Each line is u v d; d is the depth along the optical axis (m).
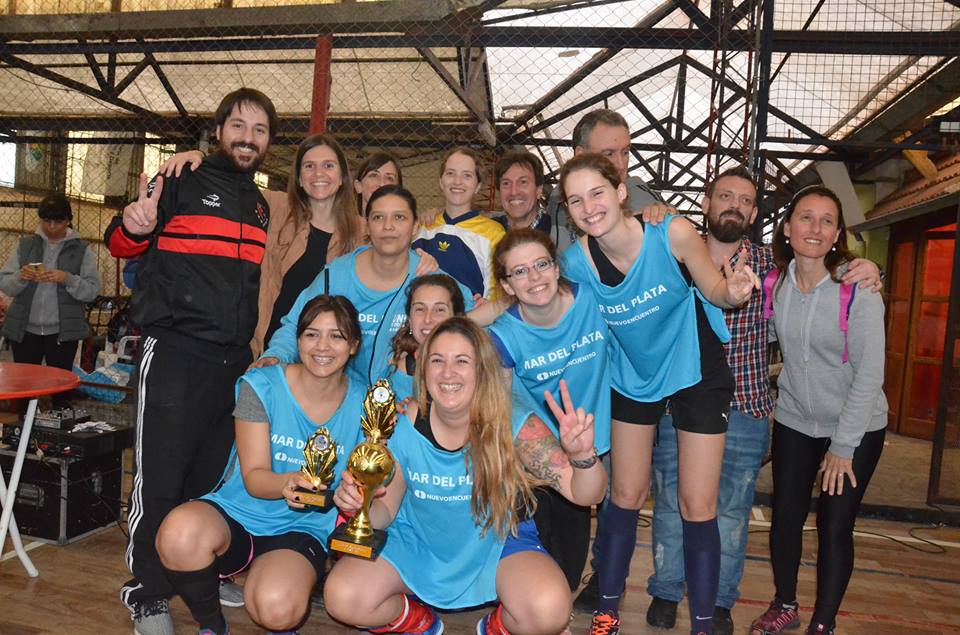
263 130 2.65
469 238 3.22
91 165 8.62
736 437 2.90
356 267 2.70
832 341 2.67
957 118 6.38
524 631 2.20
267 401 2.38
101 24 6.12
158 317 2.55
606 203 2.30
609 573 2.63
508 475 2.19
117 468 3.73
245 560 2.47
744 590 3.46
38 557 3.27
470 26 5.84
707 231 2.93
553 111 9.21
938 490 4.93
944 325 8.02
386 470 2.11
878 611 3.28
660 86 9.05
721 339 2.55
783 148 9.20
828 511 2.72
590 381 2.56
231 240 2.61
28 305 4.86
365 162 3.29
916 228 8.38
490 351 2.17
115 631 2.65
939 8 5.60
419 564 2.33
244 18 5.77
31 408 3.04
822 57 6.37
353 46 5.96
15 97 8.24
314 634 2.76
